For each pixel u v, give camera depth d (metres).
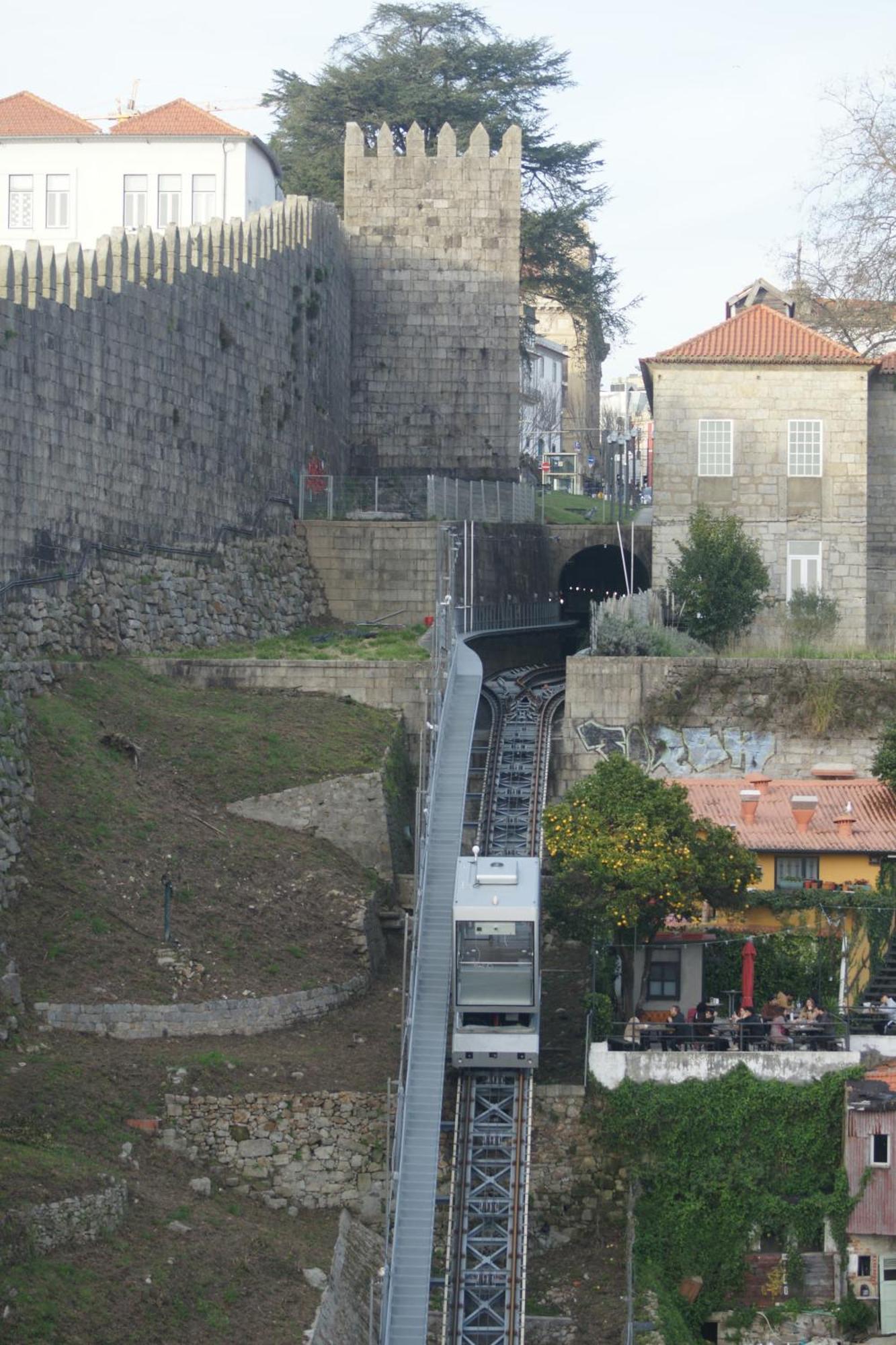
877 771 63.97
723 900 56.72
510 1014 52.06
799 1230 50.88
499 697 77.12
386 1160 48.94
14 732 56.62
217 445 74.06
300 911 57.06
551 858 58.56
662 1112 51.62
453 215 91.56
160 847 56.88
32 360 60.84
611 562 96.69
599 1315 48.25
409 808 65.94
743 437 78.81
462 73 111.25
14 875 52.72
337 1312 44.12
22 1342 38.19
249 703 66.69
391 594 79.75
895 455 82.06
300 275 82.44
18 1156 43.53
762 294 100.69
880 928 58.03
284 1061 50.91
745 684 68.31
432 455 91.50
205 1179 47.25
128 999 50.97
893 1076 51.56
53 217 94.12
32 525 60.97
